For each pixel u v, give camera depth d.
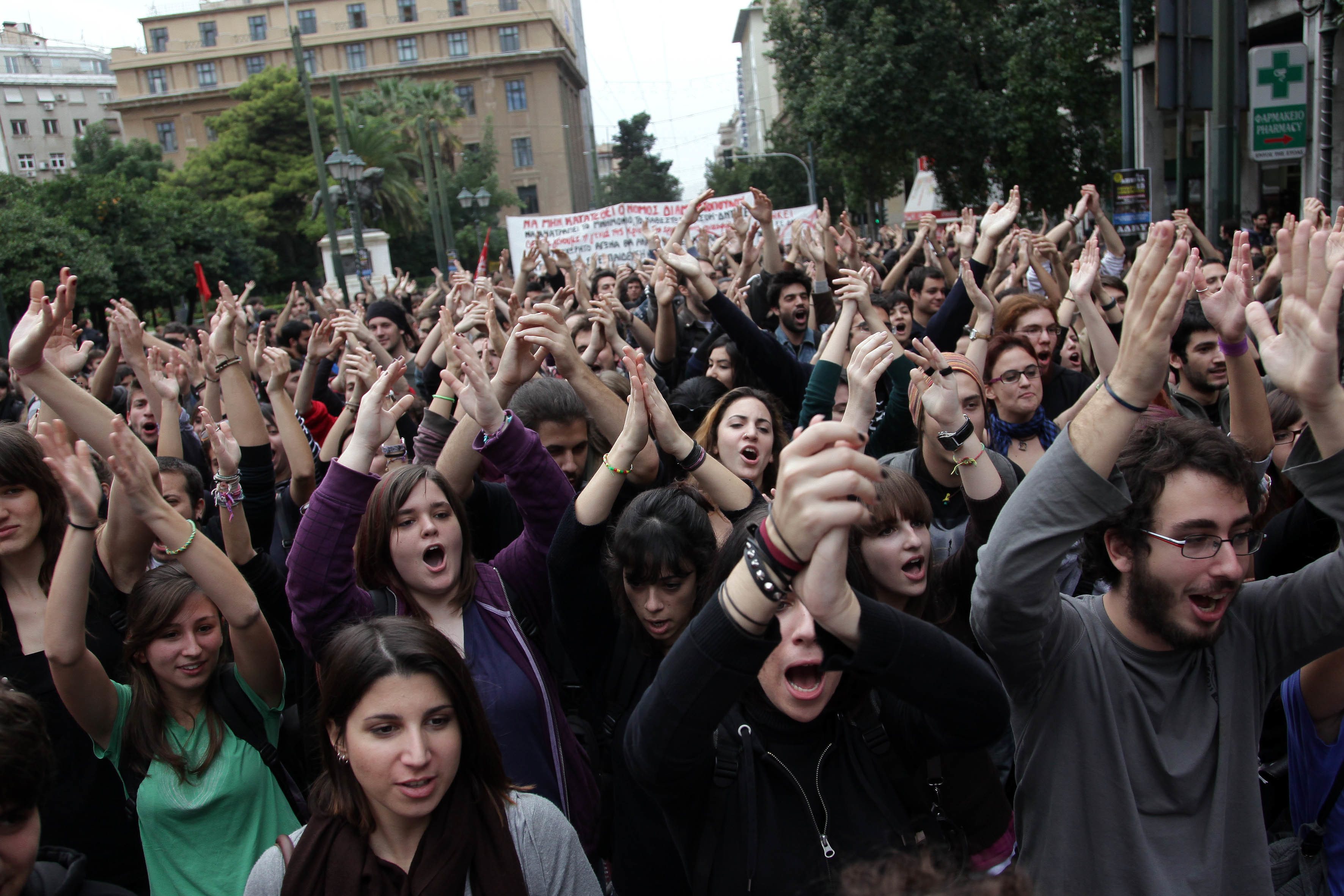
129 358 4.02
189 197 33.75
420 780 1.95
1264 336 1.87
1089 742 1.99
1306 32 13.10
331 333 6.09
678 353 7.07
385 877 1.97
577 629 2.89
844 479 1.51
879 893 1.36
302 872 1.97
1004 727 1.89
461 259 52.16
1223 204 7.96
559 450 3.88
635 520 2.69
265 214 48.69
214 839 2.84
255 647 2.87
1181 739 1.98
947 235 9.19
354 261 26.50
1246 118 17.66
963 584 2.92
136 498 2.68
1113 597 2.06
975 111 19.80
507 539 3.85
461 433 3.44
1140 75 19.86
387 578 2.84
